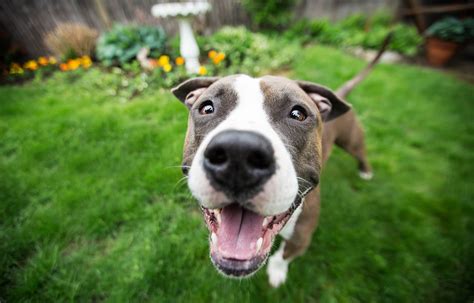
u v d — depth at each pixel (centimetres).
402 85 97
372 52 131
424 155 69
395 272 46
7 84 105
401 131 75
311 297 43
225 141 19
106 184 58
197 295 42
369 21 150
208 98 29
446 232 52
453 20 120
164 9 85
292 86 31
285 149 23
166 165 61
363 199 58
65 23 126
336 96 38
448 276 45
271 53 109
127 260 46
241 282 43
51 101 87
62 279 44
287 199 22
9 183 58
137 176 60
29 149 67
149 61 100
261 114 25
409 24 156
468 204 57
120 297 41
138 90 91
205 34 136
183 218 52
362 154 59
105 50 105
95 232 50
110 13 127
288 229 36
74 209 54
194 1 122
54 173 61
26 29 122
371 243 49
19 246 47
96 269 45
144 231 50
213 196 22
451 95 92
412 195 58
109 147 67
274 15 138
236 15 143
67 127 74
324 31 143
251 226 27
